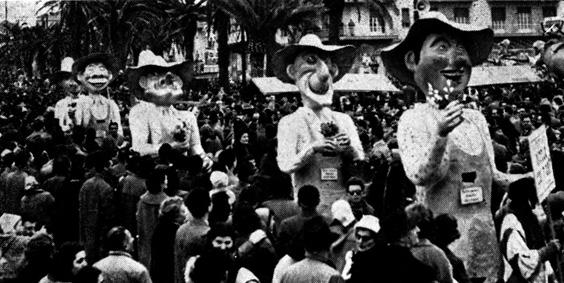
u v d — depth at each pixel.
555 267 8.09
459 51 9.72
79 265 6.72
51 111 21.83
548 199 7.97
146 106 16.69
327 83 12.21
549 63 23.36
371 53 66.19
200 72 75.94
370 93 38.50
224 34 46.31
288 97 38.66
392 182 9.51
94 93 21.09
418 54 10.05
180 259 8.11
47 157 13.55
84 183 10.74
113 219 10.67
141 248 9.96
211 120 20.69
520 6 70.12
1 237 8.59
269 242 7.59
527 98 31.14
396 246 4.91
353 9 65.81
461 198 8.91
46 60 77.19
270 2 43.16
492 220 9.02
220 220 8.02
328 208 11.40
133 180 11.05
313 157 11.55
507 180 9.27
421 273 4.80
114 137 18.06
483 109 25.73
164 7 48.38
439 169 8.77
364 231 7.08
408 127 9.06
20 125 21.48
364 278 4.85
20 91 51.00
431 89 9.14
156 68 16.75
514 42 70.44
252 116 22.59
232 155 12.05
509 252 7.25
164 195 9.99
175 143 16.02
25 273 6.86
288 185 9.39
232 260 6.80
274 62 12.50
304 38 12.50
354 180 9.25
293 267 6.38
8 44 91.44
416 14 10.48
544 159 7.90
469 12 69.69
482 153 9.11
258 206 9.41
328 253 6.52
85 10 49.09
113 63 21.45
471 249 8.80
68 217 10.95
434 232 6.66
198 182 10.15
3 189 12.33
